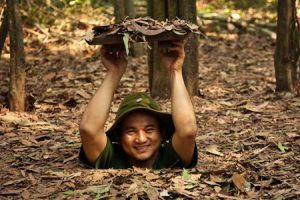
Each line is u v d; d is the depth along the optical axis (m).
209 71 6.38
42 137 4.03
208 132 4.11
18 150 3.78
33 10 8.26
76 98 5.11
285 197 3.05
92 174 3.31
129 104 3.34
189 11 4.68
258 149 3.72
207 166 3.46
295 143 3.81
